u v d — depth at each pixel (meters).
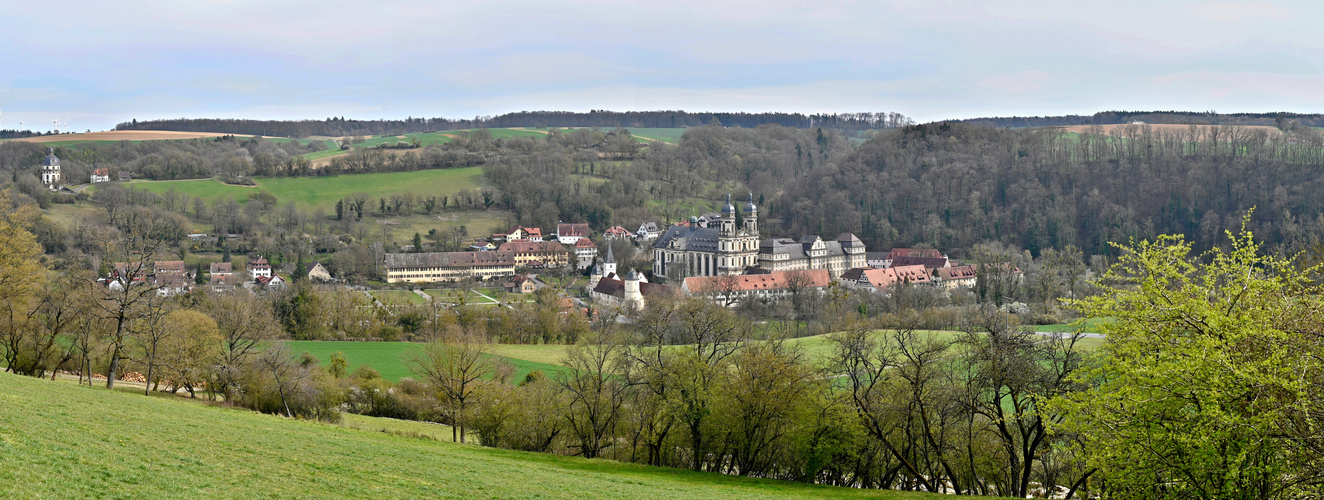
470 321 198.88
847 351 93.06
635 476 75.56
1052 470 81.12
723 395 86.00
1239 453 47.00
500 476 62.97
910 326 109.69
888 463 84.94
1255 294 54.22
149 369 103.19
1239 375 46.16
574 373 96.50
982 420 83.56
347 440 73.19
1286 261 57.28
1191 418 50.25
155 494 39.38
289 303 188.12
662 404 88.88
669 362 90.31
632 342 107.06
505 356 161.88
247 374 108.56
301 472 51.22
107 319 108.00
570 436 96.62
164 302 108.25
